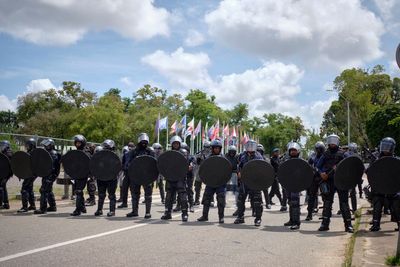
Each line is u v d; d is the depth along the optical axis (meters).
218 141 10.36
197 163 14.53
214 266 5.66
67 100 57.78
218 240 7.60
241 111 80.88
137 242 7.16
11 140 15.26
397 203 9.03
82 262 5.65
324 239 8.09
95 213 10.78
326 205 9.24
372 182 8.74
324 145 11.66
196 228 9.02
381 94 59.28
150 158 10.65
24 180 11.06
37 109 60.12
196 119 69.50
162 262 5.78
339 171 8.95
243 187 10.08
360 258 5.99
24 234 7.69
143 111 55.72
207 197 10.33
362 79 58.22
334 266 5.91
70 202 13.62
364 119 54.84
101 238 7.44
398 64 5.69
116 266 5.49
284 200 13.31
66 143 18.00
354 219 11.14
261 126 88.69
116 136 47.88
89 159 10.77
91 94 57.62
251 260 6.08
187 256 6.20
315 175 9.39
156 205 14.59
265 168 9.75
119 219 10.19
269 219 11.09
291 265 5.86
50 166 10.81
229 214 12.21
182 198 10.30
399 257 5.60
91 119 46.84
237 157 12.50
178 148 10.62
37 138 16.42
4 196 11.48
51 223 9.14
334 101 67.00
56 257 5.90
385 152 9.04
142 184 10.59
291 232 8.87
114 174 10.63
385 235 8.14
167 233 8.20
